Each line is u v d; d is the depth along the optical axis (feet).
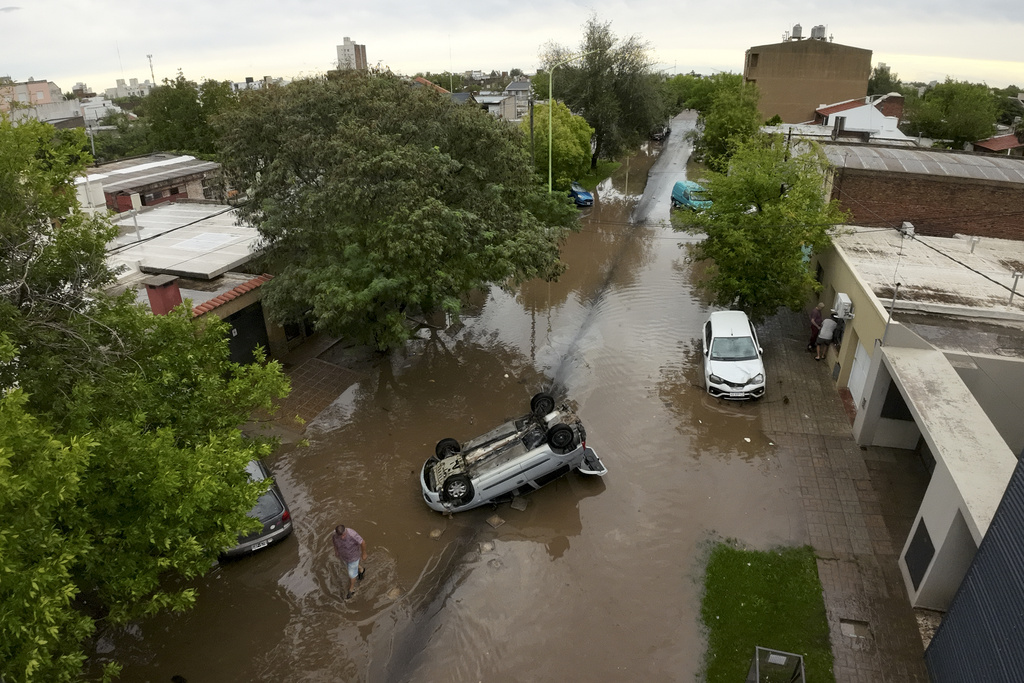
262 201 53.98
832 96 179.11
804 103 181.06
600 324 70.18
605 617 32.94
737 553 36.70
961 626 26.48
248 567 36.58
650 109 151.94
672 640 31.50
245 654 31.27
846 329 53.47
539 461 40.40
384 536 38.81
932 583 31.48
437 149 50.90
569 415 43.39
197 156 125.18
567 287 82.53
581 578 35.45
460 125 54.90
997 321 44.86
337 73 59.62
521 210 60.44
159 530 24.20
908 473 43.50
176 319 31.17
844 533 38.09
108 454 23.59
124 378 27.55
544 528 39.29
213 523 26.35
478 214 53.42
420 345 64.90
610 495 42.09
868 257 58.85
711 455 46.09
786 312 71.20
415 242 46.83
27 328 25.84
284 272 51.55
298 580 35.68
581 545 37.83
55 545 20.21
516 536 38.70
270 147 55.88
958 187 65.05
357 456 46.88
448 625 32.71
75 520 22.38
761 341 64.18
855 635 31.32
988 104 172.24
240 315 55.11
